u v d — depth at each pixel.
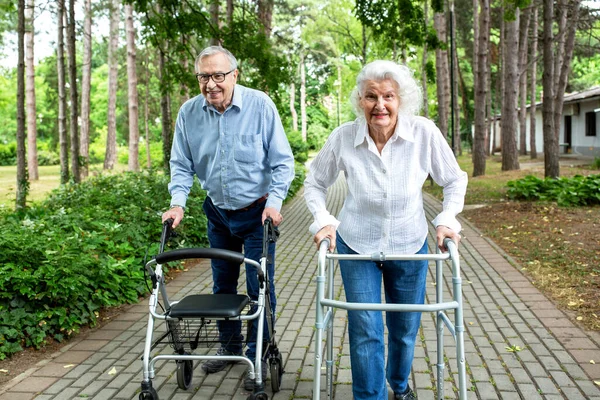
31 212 8.95
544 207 11.78
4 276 4.80
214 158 3.82
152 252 7.17
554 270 6.96
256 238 3.93
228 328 3.88
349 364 4.26
